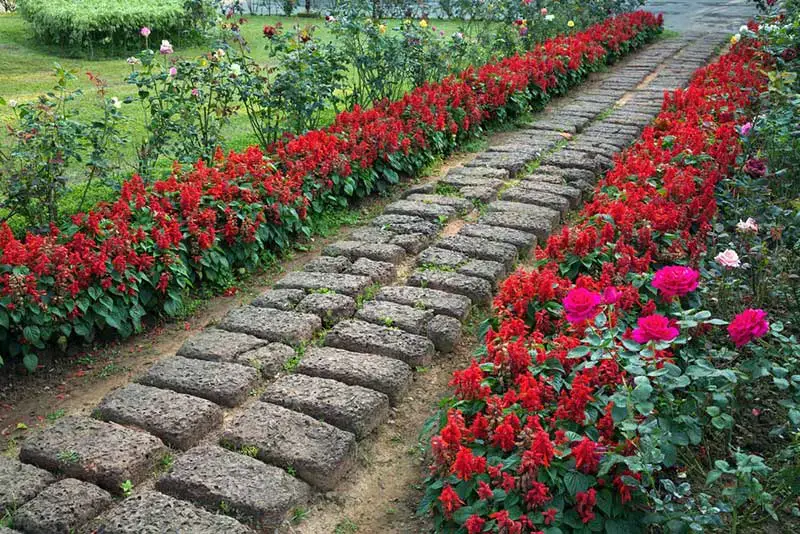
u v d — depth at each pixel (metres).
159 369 4.02
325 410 3.65
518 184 6.74
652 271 4.53
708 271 4.46
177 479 3.19
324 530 3.16
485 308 4.84
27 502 3.08
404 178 7.20
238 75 6.54
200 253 5.07
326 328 4.61
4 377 4.15
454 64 9.66
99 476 3.23
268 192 5.60
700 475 3.32
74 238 4.52
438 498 2.97
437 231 5.85
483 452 3.00
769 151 5.91
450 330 4.38
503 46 11.02
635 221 4.88
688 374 2.99
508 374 3.36
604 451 2.83
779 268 4.25
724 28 16.61
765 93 6.04
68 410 3.93
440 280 4.94
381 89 8.59
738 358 3.96
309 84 6.98
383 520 3.24
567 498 2.81
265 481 3.20
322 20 17.14
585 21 13.66
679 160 6.10
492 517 2.68
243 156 5.90
